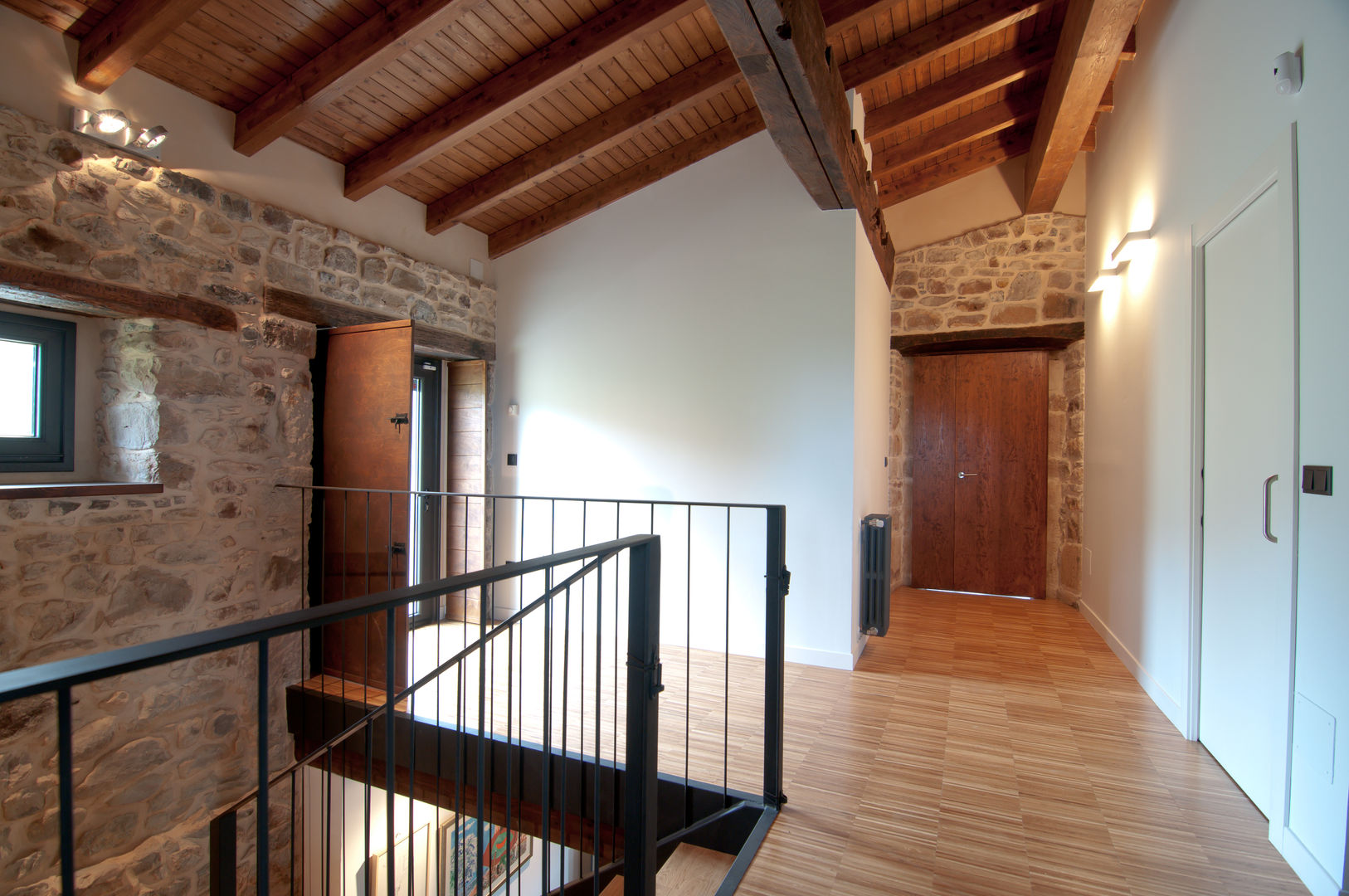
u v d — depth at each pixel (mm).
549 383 4770
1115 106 4457
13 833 2557
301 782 3625
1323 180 1935
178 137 3094
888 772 2682
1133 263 3924
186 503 3133
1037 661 4090
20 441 2893
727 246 4234
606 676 3875
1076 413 5566
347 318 3885
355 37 2924
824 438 3973
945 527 6137
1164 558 3342
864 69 3867
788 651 4055
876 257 4836
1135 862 2104
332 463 3857
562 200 4691
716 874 2393
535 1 3004
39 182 2607
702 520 4266
